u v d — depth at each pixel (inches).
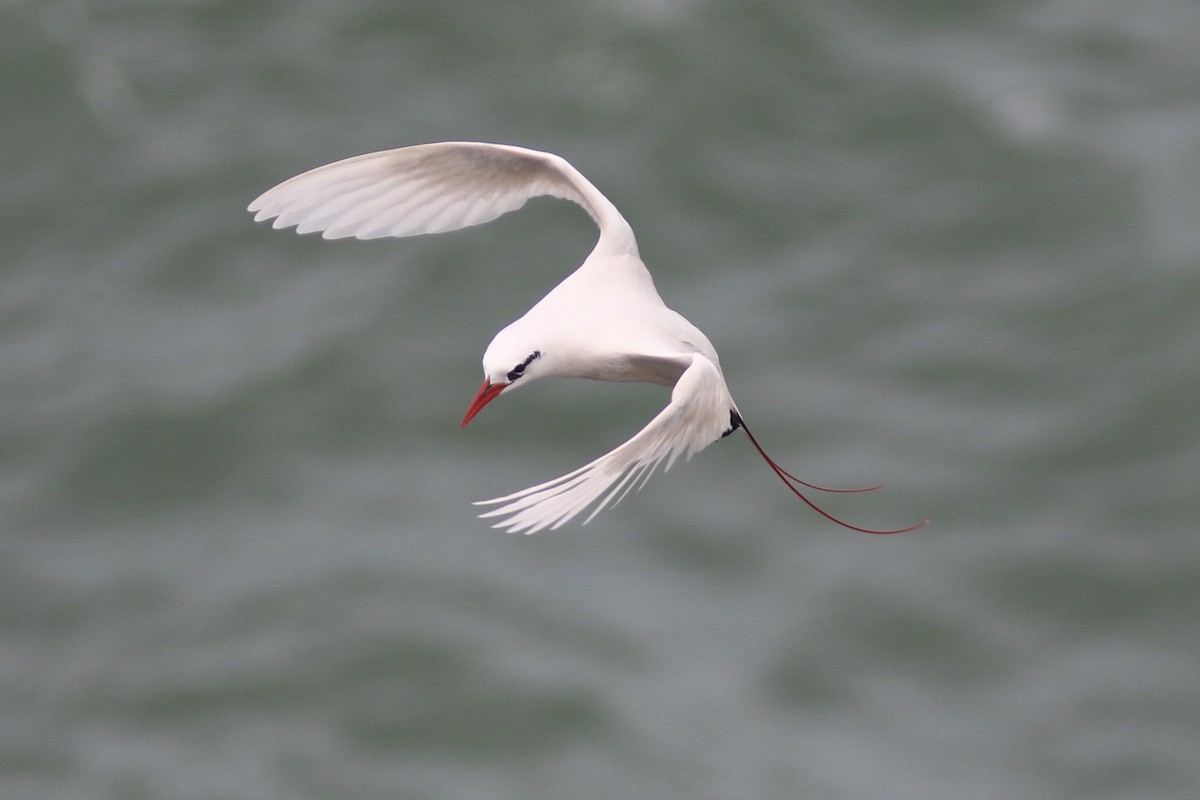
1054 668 1072.8
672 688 1046.4
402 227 402.0
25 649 1102.4
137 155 1568.7
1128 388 1286.9
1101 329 1349.7
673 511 1183.6
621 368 350.3
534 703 1035.9
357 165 394.9
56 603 1134.4
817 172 1539.1
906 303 1401.3
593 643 1074.7
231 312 1401.3
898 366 1336.1
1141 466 1222.3
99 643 1103.6
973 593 1122.0
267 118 1614.2
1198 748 1007.0
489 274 1414.9
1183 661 1069.1
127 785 1002.7
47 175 1560.0
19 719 1048.2
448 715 1038.4
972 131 1561.3
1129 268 1401.3
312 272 1429.6
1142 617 1106.1
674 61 1636.3
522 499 307.4
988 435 1259.8
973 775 994.7
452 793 997.2
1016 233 1460.4
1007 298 1395.2
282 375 1316.4
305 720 1043.3
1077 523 1175.0
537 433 1261.1
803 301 1408.7
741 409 1290.6
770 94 1609.3
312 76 1664.6
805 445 1256.2
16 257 1486.2
